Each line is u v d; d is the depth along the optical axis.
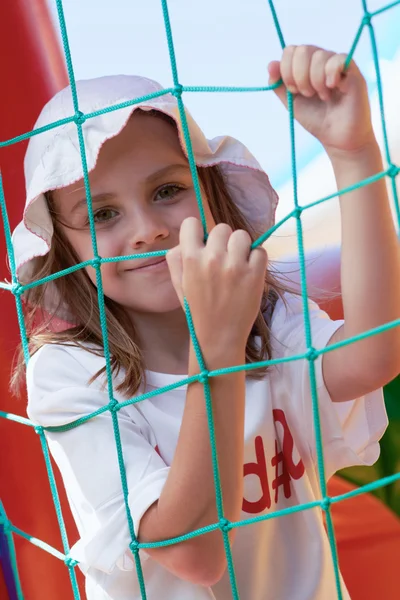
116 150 1.30
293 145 1.07
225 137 1.44
